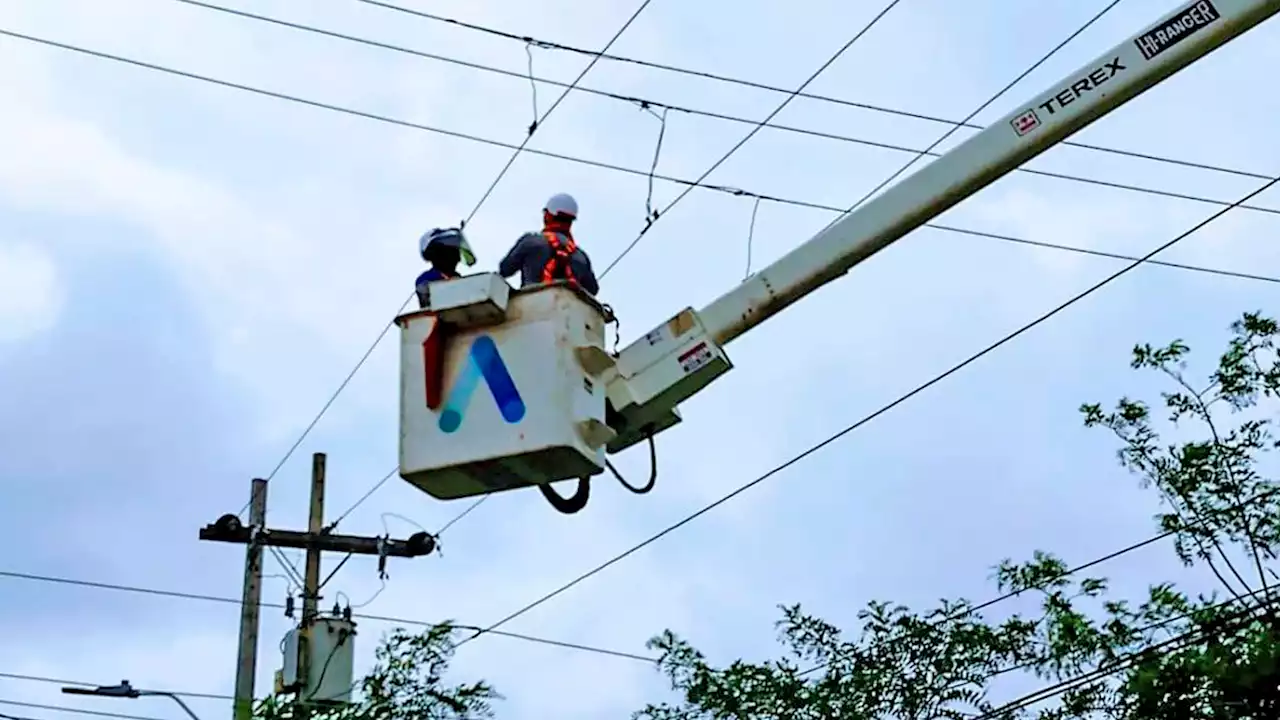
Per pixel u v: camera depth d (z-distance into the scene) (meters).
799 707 15.38
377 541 18.61
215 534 18.11
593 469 6.69
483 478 6.71
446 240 7.80
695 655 15.95
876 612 15.66
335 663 17.56
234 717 16.98
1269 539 13.89
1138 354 14.54
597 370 6.77
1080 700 14.10
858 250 7.15
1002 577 15.08
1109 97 7.09
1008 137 7.12
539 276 7.75
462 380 6.67
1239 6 7.05
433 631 15.95
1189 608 13.91
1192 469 14.10
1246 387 14.27
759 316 7.12
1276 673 12.77
